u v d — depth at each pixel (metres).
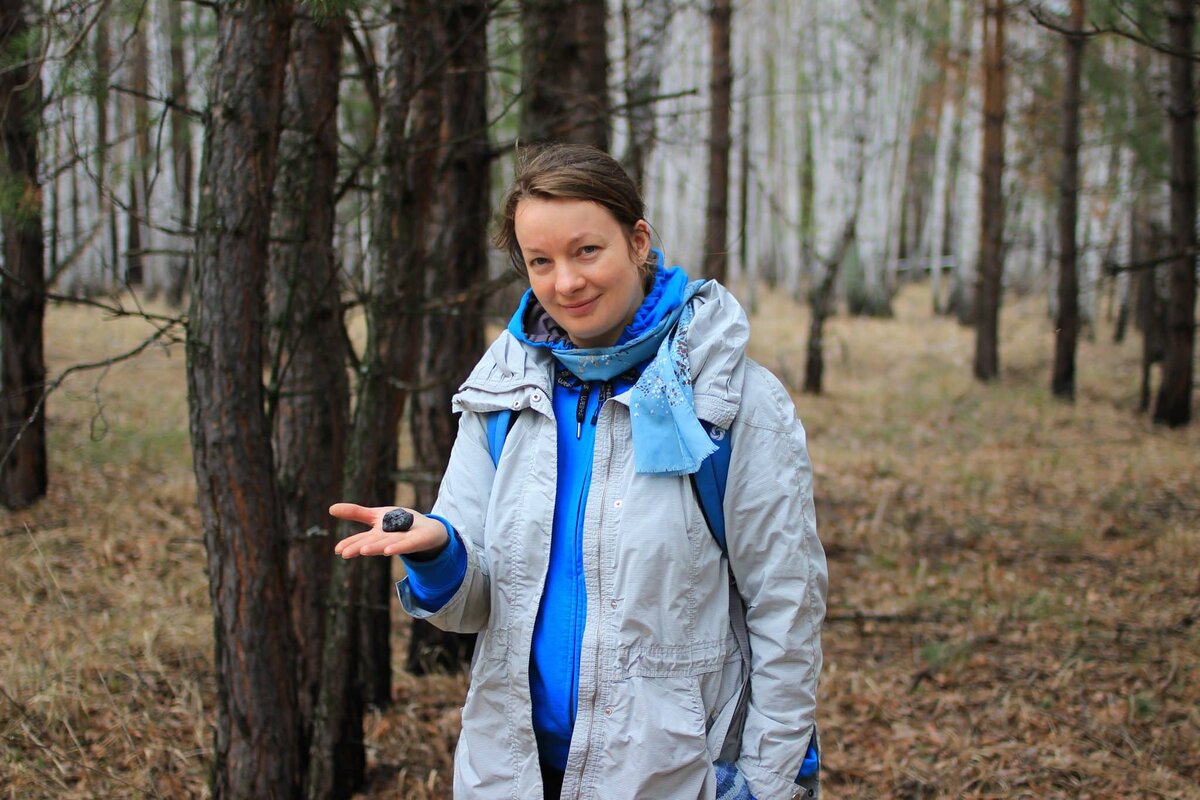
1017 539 6.71
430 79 3.28
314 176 3.28
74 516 6.34
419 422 4.78
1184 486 7.90
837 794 3.47
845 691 4.34
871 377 14.38
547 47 4.22
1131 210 13.42
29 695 3.76
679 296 1.64
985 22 13.30
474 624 1.67
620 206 1.58
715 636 1.58
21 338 6.31
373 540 1.48
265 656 2.59
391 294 3.12
